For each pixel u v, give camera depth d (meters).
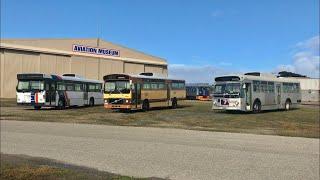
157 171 11.89
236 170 11.95
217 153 14.86
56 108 40.47
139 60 83.56
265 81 37.75
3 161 12.93
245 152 15.09
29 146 16.58
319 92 79.62
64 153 14.93
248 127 24.30
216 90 35.59
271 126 24.97
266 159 13.66
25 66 62.72
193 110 38.75
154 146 16.56
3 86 59.75
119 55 79.25
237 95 34.59
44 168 11.33
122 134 20.67
